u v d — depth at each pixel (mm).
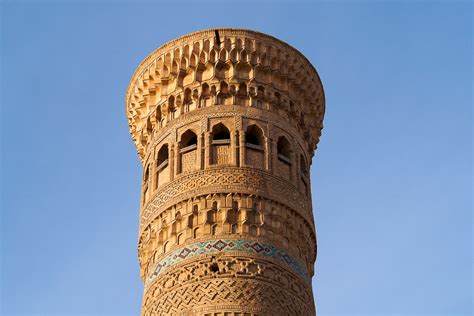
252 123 36625
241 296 32125
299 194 36469
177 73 38250
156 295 33688
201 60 37938
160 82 38844
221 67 37844
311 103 40156
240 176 34906
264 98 37594
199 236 33750
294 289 33688
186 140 37062
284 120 37812
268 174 35500
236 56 37781
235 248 33156
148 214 36375
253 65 37812
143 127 39469
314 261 37375
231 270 32656
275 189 35312
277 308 32469
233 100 37125
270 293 32625
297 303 33500
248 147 36000
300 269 34594
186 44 38281
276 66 38406
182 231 34344
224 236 33500
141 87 39594
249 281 32531
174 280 33219
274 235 34250
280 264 33594
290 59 39000
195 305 32094
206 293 32250
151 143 38500
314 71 40375
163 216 35344
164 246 34906
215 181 34781
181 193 35031
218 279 32500
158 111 38688
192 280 32750
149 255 35625
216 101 37094
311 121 40125
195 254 33281
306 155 38969
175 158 36375
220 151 35844
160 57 38875
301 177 37625
